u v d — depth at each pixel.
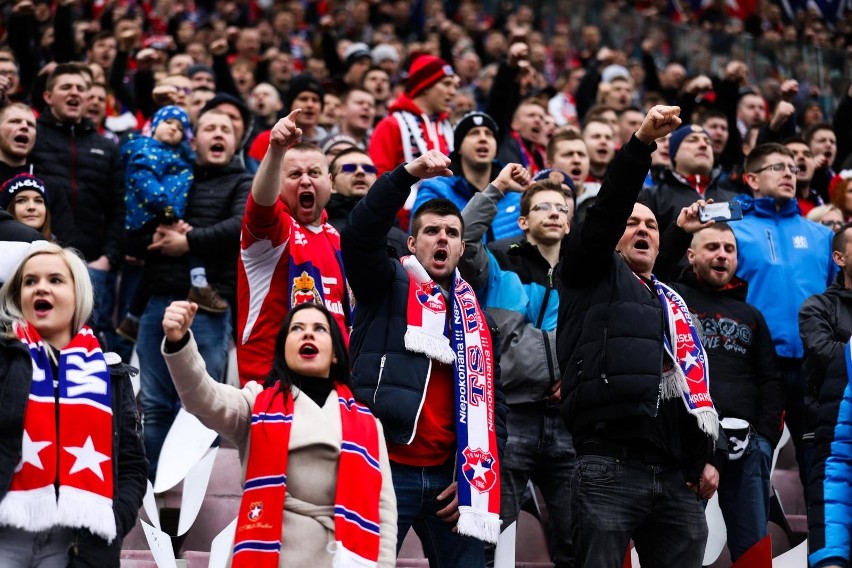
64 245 31.20
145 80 42.31
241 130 35.62
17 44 44.16
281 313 23.67
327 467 18.36
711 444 21.42
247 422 18.73
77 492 17.34
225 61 43.56
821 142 41.56
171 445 26.47
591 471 20.89
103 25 55.22
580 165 33.69
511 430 24.58
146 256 28.80
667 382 21.38
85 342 18.56
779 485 30.20
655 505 21.17
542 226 26.52
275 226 23.25
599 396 20.75
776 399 26.50
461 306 21.62
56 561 17.41
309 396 18.89
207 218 29.47
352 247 20.89
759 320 27.08
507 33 67.62
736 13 72.19
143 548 25.34
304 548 17.88
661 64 65.62
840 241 27.70
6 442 17.22
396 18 71.19
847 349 20.42
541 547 26.78
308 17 71.44
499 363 22.31
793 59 58.38
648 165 20.56
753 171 31.84
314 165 24.66
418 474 20.73
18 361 17.64
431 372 21.20
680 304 22.22
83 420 17.75
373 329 21.17
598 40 67.94
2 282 20.48
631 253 22.86
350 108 40.62
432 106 36.41
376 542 18.06
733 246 27.27
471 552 20.81
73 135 32.78
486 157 30.94
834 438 20.17
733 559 25.73
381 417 20.47
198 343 27.95
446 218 22.03
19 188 27.34
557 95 49.22
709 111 40.44
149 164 29.17
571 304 21.69
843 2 69.56
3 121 31.03
